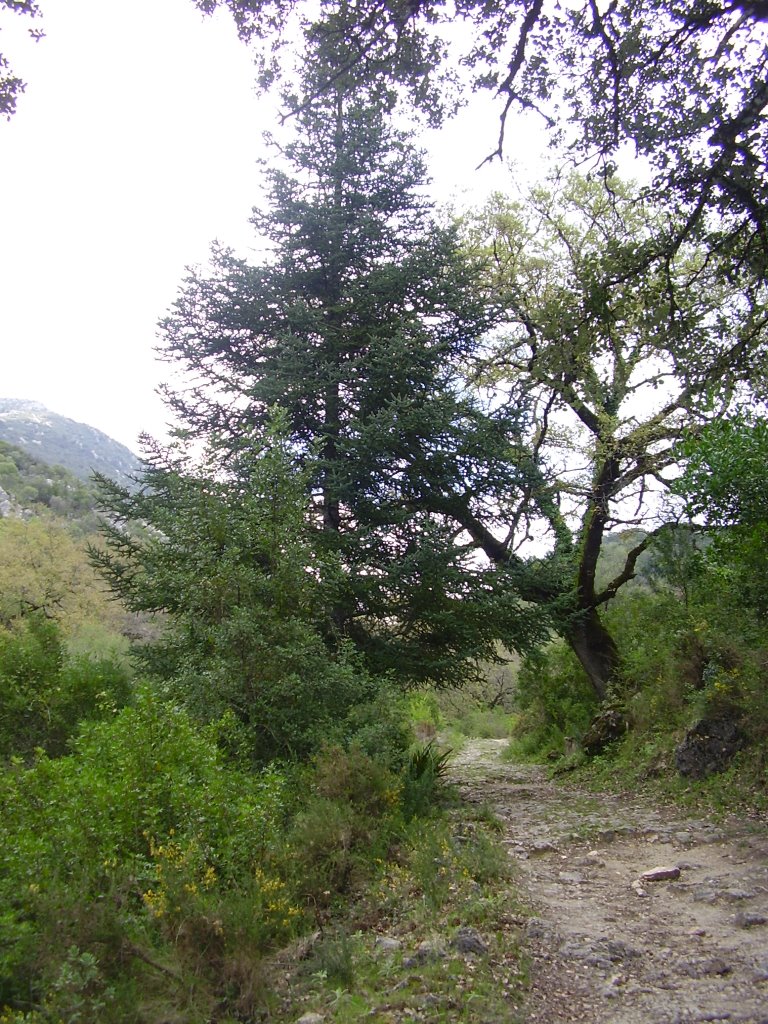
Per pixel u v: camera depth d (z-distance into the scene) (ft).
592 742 50.01
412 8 31.27
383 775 25.54
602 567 81.30
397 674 43.78
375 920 18.21
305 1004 14.24
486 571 45.85
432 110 34.76
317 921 18.01
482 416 46.06
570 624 54.29
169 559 34.37
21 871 15.49
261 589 31.12
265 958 15.89
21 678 40.86
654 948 16.39
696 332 34.83
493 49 31.91
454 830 25.88
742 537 34.14
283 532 32.35
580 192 61.36
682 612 47.24
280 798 22.97
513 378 64.28
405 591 42.68
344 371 43.68
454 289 48.16
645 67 30.42
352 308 47.11
